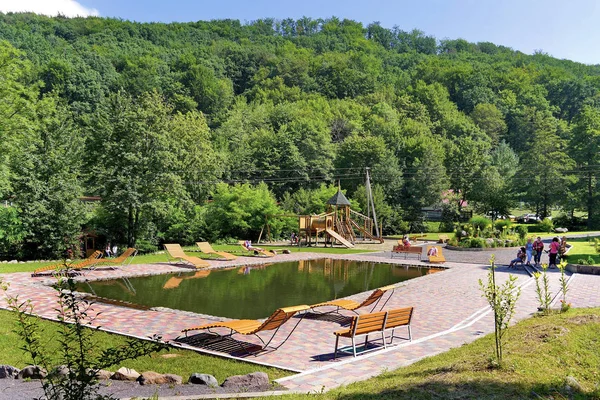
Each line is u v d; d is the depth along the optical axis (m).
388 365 8.88
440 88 131.38
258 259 30.20
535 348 8.49
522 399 6.29
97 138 35.31
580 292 16.78
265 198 48.22
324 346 10.43
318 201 55.12
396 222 62.00
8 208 30.91
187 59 121.69
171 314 13.48
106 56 121.19
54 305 14.09
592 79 144.75
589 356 8.20
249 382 7.62
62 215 32.28
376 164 68.44
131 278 21.95
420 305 15.18
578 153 62.47
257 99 122.00
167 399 6.55
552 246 24.41
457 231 42.03
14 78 34.47
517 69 149.25
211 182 52.88
